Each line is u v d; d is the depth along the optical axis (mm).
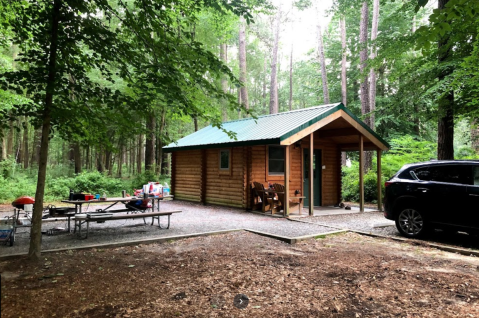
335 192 13969
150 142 21500
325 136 13008
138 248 6223
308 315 3408
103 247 6188
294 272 4781
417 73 11359
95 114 5875
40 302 3613
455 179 6832
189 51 5695
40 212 5305
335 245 6590
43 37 5301
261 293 3980
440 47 10258
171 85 5562
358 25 26656
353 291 4074
